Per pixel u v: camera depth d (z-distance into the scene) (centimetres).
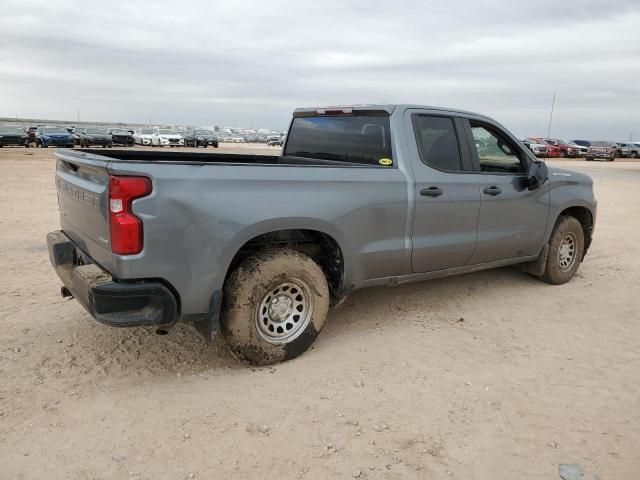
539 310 539
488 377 390
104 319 327
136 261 329
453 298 567
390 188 441
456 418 334
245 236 366
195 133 5144
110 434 307
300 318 408
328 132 523
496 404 352
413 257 466
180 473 276
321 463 287
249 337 381
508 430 323
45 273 621
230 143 8594
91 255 373
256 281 376
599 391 373
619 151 5256
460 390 369
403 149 459
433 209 470
